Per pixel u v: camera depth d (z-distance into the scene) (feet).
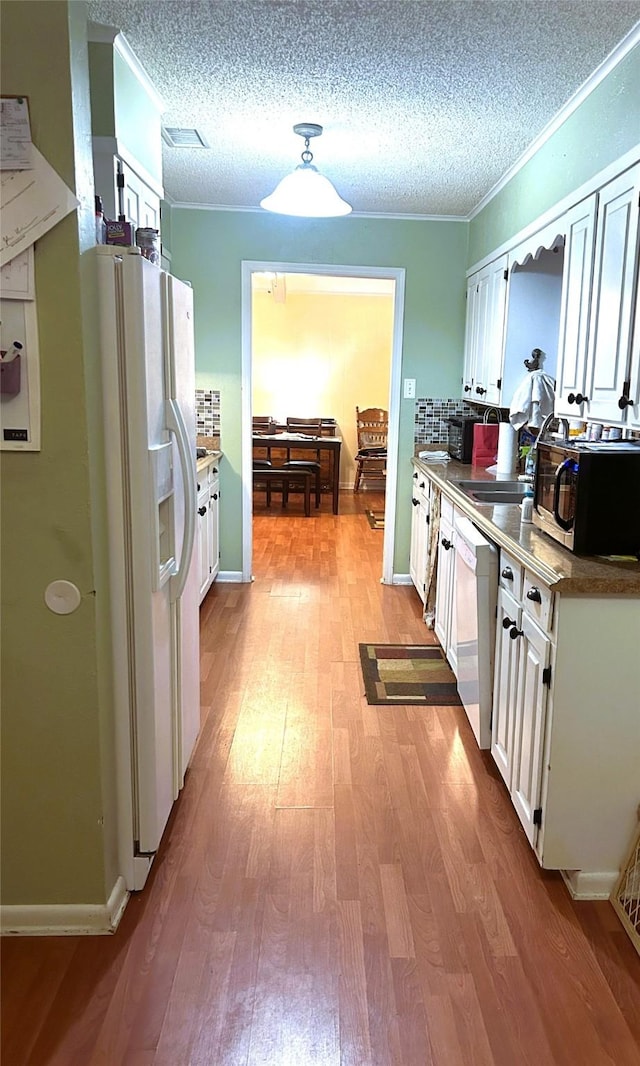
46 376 5.33
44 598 5.66
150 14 7.14
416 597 15.75
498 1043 5.10
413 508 15.90
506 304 12.01
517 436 12.99
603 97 8.04
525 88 8.66
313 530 22.54
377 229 15.33
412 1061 4.95
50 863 6.04
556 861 6.52
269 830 7.48
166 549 6.81
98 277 5.61
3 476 5.47
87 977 5.61
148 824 6.50
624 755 6.34
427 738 9.49
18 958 5.80
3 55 4.92
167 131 10.53
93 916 6.08
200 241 15.23
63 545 5.58
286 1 6.82
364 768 8.72
